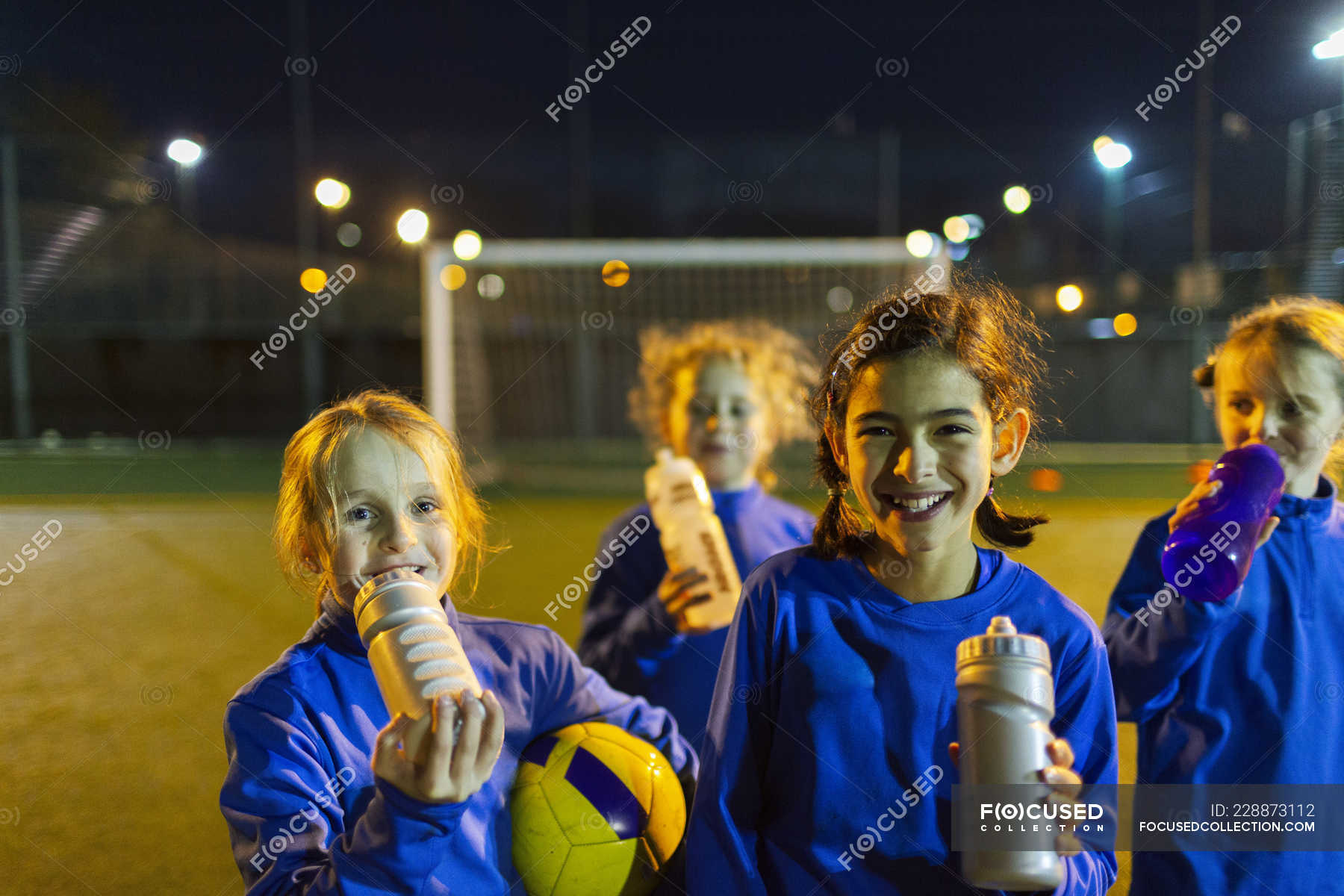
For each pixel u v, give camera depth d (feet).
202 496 26.43
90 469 31.45
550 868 3.72
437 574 3.61
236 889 6.38
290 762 3.34
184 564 17.57
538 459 34.58
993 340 3.42
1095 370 36.99
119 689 10.79
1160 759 4.39
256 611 14.26
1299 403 4.20
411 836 2.78
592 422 35.70
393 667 2.78
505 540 19.90
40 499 25.79
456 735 2.66
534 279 33.55
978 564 3.63
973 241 40.14
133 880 6.50
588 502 26.45
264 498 26.04
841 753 3.47
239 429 42.60
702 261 25.68
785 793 3.58
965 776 2.96
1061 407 36.96
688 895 3.52
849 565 3.71
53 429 39.01
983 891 3.32
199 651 12.27
